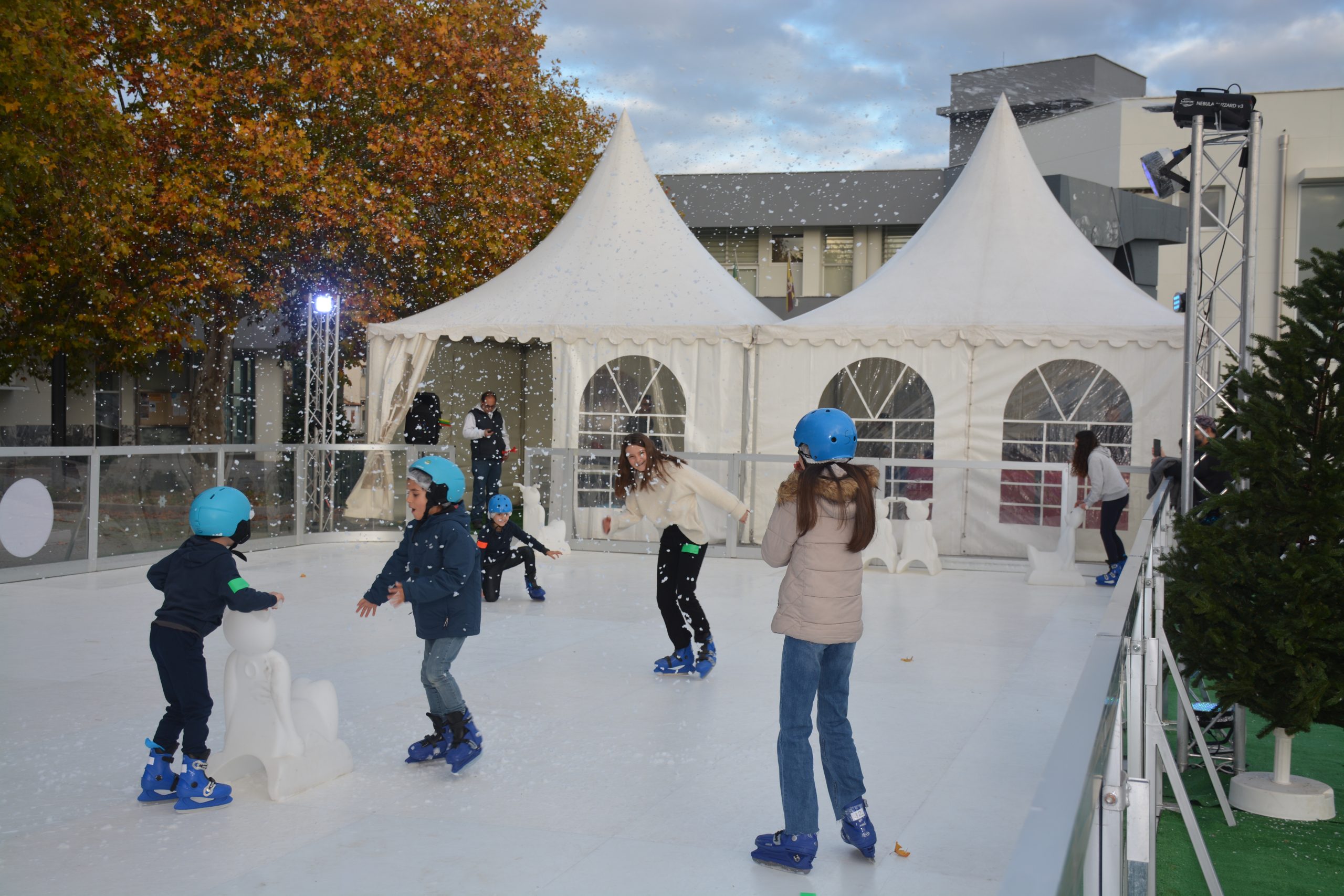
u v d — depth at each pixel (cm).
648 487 637
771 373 1254
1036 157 2962
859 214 3134
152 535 1084
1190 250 872
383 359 1349
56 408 1923
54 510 982
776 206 3173
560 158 2228
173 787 421
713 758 480
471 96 1898
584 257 1430
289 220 1764
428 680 456
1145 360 1161
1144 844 295
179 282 1692
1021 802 432
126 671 636
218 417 2014
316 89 1723
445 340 1584
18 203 1428
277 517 1234
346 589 941
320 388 1380
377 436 1345
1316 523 487
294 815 406
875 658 700
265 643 428
